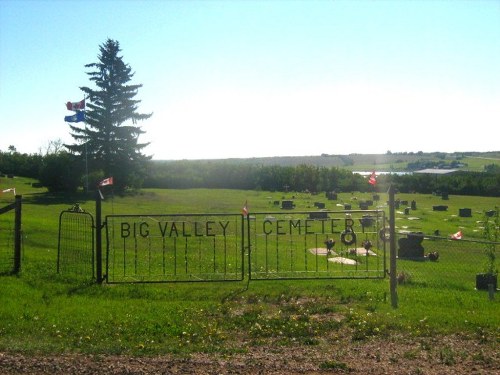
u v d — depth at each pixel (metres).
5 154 71.56
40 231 20.72
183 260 15.67
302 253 18.53
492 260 15.17
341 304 10.02
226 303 9.95
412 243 20.27
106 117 59.38
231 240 21.42
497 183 64.19
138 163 60.97
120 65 60.03
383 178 68.62
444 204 54.06
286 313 9.34
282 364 6.52
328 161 145.75
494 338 7.80
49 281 11.46
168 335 7.77
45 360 6.51
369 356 6.91
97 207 11.50
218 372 6.21
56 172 49.97
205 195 57.00
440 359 6.82
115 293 10.65
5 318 8.46
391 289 9.99
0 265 13.05
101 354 6.77
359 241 22.98
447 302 10.50
